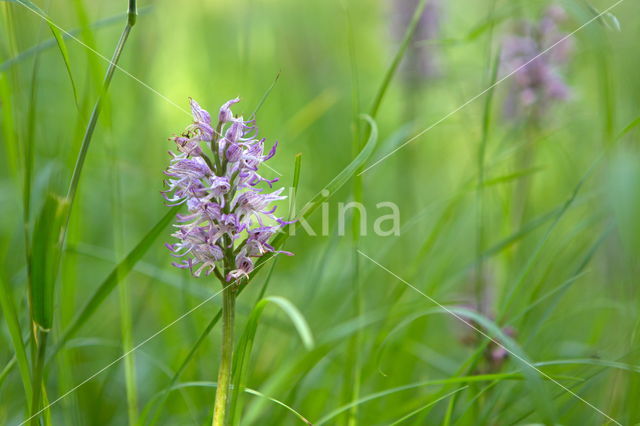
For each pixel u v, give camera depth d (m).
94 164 6.19
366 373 4.35
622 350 4.13
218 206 2.53
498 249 4.29
